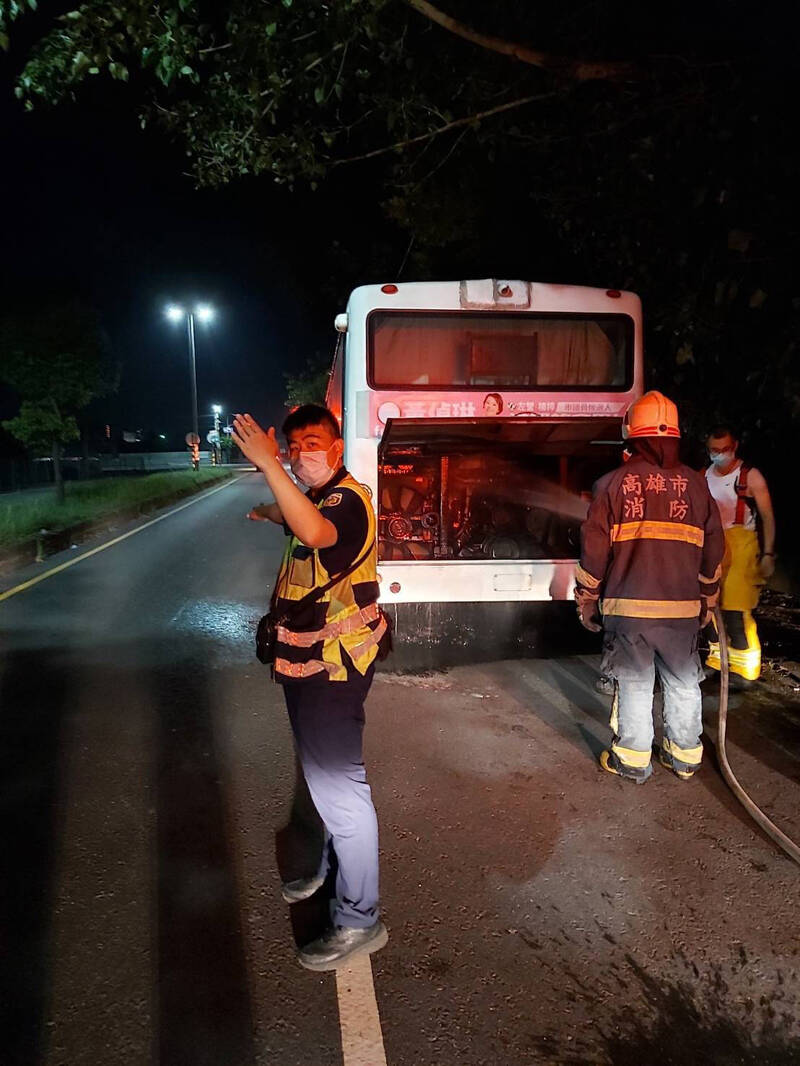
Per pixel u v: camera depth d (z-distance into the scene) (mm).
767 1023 2777
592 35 7410
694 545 4293
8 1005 2834
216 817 4164
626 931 3252
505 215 11719
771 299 6199
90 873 3645
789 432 8617
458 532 7285
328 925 3281
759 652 6203
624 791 4449
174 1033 2713
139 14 6273
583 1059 2617
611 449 7477
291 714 3072
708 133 6359
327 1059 2609
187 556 12992
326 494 3029
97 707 5773
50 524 14828
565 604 7074
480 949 3141
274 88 7336
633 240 7820
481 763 4805
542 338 6566
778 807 4277
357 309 6453
